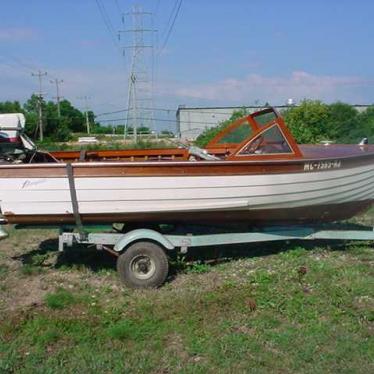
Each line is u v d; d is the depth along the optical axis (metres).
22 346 4.53
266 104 8.25
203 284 6.01
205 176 6.15
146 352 4.40
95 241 6.17
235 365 4.15
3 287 6.00
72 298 5.52
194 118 59.19
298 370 4.08
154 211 6.14
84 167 5.94
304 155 6.91
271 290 5.59
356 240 7.17
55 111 76.44
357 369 4.07
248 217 6.60
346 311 5.06
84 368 4.14
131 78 49.88
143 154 7.72
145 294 5.75
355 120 30.00
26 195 5.97
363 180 7.11
